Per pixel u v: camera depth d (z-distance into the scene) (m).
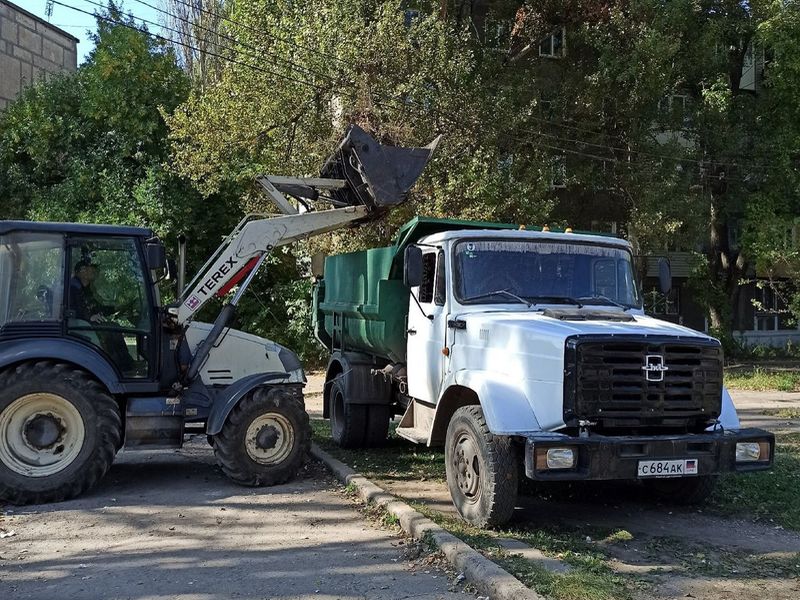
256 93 16.45
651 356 5.90
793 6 21.78
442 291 7.30
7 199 22.31
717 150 22.75
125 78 21.41
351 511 6.78
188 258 21.36
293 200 11.66
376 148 8.30
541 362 5.93
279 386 8.05
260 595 4.77
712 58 21.81
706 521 6.51
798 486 7.56
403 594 4.76
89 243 7.54
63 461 7.10
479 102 17.02
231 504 7.02
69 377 7.14
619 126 20.42
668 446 5.72
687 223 20.70
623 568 5.18
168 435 7.67
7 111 23.58
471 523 6.14
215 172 17.94
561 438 5.55
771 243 22.75
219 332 8.05
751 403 15.34
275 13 17.23
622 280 7.57
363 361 9.53
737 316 31.06
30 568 5.29
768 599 4.61
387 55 15.97
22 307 7.26
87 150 21.75
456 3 20.97
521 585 4.57
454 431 6.41
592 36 19.66
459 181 15.62
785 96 22.30
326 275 11.06
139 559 5.48
